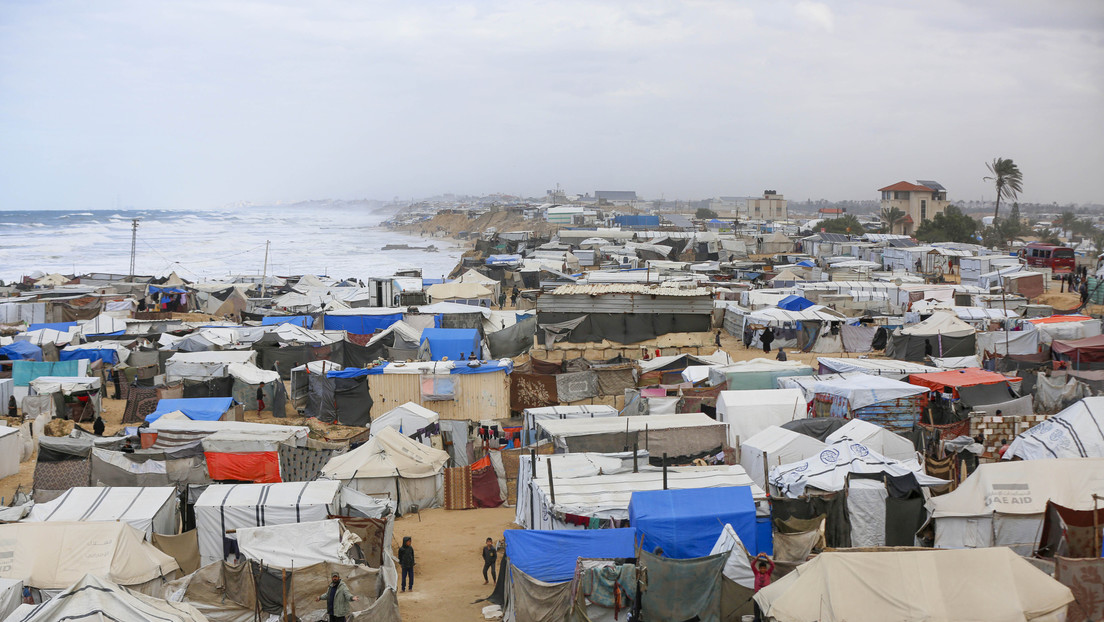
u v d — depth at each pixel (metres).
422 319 62.41
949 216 162.75
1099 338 47.28
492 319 64.50
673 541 21.34
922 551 17.80
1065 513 20.58
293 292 89.94
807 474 24.17
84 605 16.75
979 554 17.70
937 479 24.03
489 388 43.62
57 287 90.56
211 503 24.56
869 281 89.62
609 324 56.66
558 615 19.73
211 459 31.09
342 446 34.44
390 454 32.22
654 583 19.39
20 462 38.28
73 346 56.56
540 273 101.62
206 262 170.12
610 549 20.88
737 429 33.59
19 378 48.81
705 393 40.19
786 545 20.77
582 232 151.38
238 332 58.88
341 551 22.84
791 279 92.00
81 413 45.16
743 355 60.19
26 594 20.62
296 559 22.52
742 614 19.25
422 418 37.16
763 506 22.56
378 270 154.50
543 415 36.16
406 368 43.84
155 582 22.08
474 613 22.91
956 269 108.12
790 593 17.56
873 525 22.72
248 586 21.33
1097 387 39.25
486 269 105.25
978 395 37.03
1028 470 22.66
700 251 130.75
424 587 24.84
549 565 20.83
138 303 83.38
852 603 17.14
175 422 34.69
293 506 24.59
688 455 31.12
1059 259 100.94
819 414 36.53
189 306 85.62
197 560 24.30
